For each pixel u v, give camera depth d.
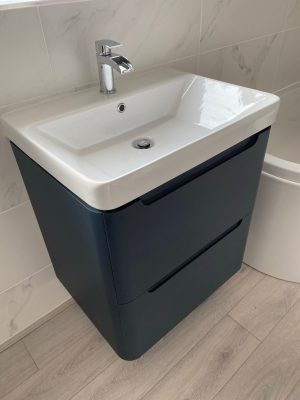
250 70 1.50
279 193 1.17
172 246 0.86
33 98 0.90
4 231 1.03
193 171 0.77
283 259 1.35
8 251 1.07
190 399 1.08
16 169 0.97
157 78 1.06
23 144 0.79
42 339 1.27
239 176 0.93
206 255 1.04
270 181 1.17
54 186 0.76
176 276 0.97
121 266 0.76
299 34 1.65
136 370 1.16
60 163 0.66
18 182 0.99
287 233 1.25
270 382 1.11
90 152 0.90
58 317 1.34
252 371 1.14
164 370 1.16
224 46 1.31
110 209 0.63
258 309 1.32
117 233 0.69
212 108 1.01
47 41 0.86
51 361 1.20
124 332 0.95
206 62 1.28
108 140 0.95
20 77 0.86
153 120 1.05
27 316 1.25
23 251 1.11
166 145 0.94
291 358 1.17
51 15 0.83
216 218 0.95
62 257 1.06
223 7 1.20
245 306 1.34
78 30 0.90
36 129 0.79
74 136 0.88
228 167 0.86
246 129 0.82
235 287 1.41
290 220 1.21
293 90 1.84
